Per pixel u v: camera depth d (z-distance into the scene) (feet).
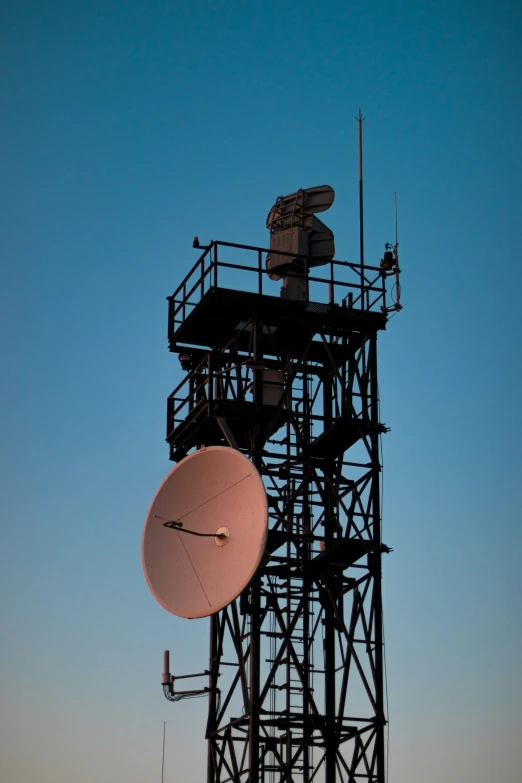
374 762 150.10
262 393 158.92
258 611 151.53
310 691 153.79
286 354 167.02
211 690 155.74
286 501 162.61
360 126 174.81
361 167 172.35
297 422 168.04
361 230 169.48
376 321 163.63
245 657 154.81
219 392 164.55
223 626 157.89
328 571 157.89
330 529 164.14
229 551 147.64
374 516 157.89
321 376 171.12
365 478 160.15
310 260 167.73
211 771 153.17
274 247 168.45
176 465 155.02
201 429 161.17
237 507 148.77
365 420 159.12
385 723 151.12
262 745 151.84
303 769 154.81
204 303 159.33
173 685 155.74
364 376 162.50
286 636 153.28
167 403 169.48
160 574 152.15
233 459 149.38
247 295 159.63
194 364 170.50
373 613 154.71
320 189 170.40
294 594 159.63
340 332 164.96
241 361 168.25
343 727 151.94
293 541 159.33
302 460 162.91
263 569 155.94
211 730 154.51
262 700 148.77
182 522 152.97
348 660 154.71
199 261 163.94
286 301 160.76
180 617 147.54
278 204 171.22
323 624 161.99
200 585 148.15
